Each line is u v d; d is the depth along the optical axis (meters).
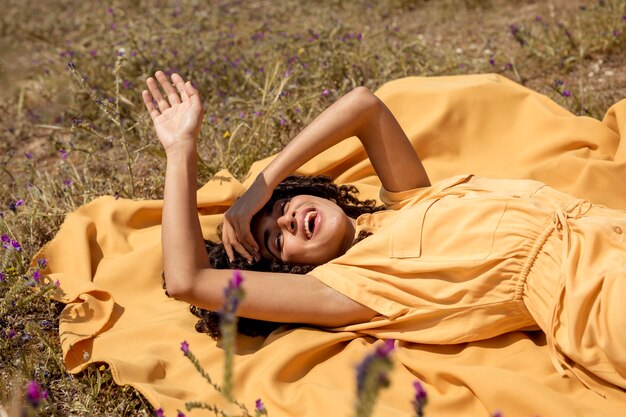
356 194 3.51
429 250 2.64
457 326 2.61
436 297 2.61
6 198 4.16
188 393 2.57
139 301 3.15
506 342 2.64
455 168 3.62
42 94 5.30
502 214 2.61
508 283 2.55
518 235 2.56
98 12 6.98
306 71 4.80
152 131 4.45
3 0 7.73
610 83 4.57
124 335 2.88
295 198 2.92
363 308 2.69
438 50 5.36
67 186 3.91
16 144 4.86
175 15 6.38
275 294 2.66
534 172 3.42
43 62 5.82
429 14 6.26
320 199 2.94
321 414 2.36
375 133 3.03
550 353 2.47
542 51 5.02
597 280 2.37
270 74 4.84
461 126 3.67
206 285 2.65
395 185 3.06
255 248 2.88
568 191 3.34
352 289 2.67
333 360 2.65
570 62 4.86
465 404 2.38
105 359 2.62
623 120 3.43
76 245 3.28
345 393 2.39
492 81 3.73
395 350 2.60
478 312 2.58
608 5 5.18
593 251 2.45
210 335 2.87
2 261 3.25
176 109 2.97
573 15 5.46
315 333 2.71
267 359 2.64
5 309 3.02
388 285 2.68
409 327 2.68
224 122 4.50
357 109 2.99
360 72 4.88
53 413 2.52
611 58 4.86
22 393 2.59
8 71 5.81
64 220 3.60
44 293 3.03
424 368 2.48
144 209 3.53
